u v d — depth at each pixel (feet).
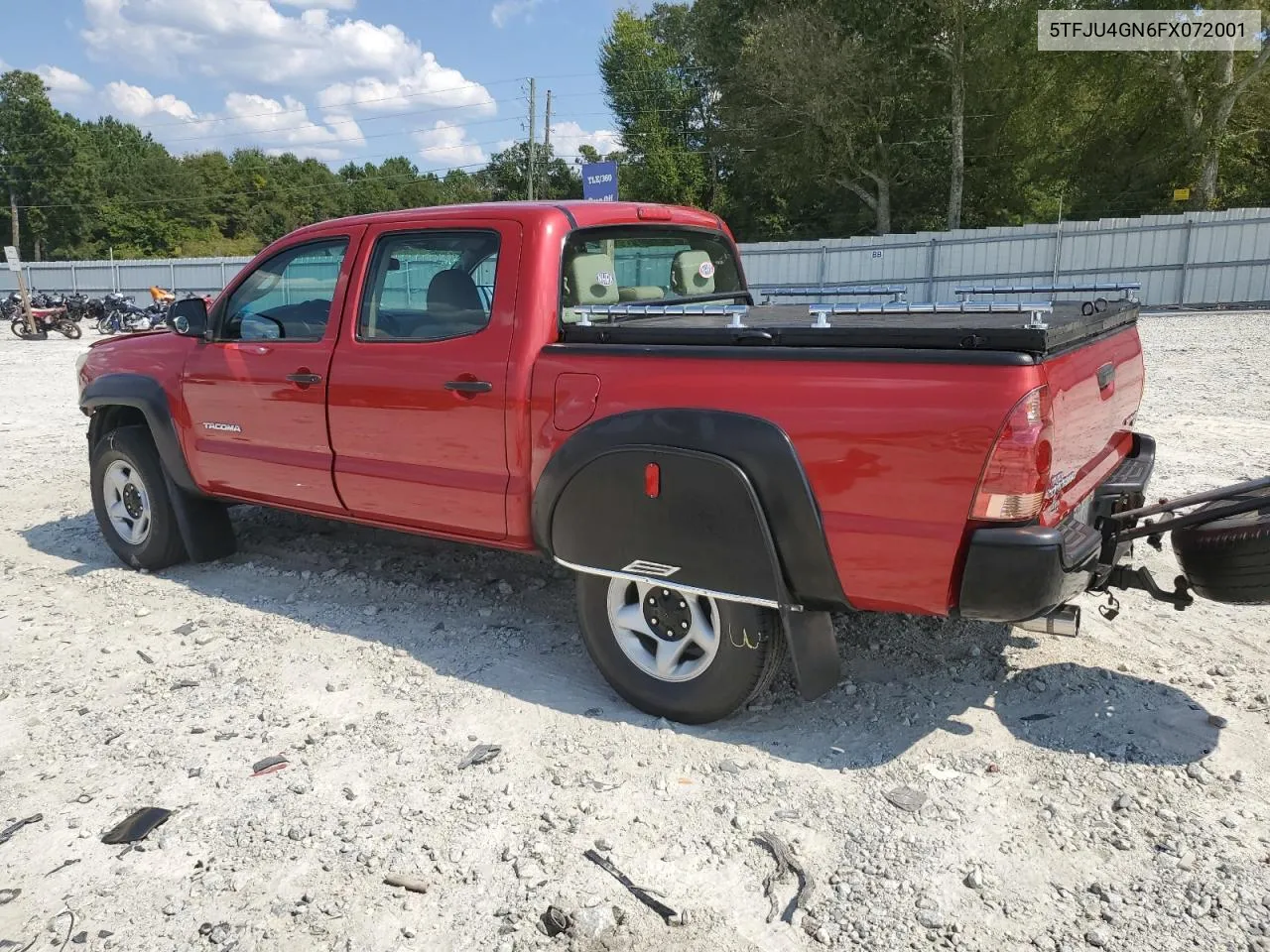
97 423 18.71
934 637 13.84
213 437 16.42
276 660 13.96
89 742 11.84
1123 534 11.33
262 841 9.75
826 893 8.73
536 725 11.87
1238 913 8.25
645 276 14.87
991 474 9.23
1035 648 13.41
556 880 9.04
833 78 109.70
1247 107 105.70
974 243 84.07
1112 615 11.83
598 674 13.24
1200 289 78.95
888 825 9.65
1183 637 13.69
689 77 168.35
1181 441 26.12
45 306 88.12
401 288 13.82
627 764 10.94
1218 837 9.27
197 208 279.08
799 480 10.12
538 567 17.57
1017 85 111.45
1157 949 7.91
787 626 10.62
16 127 236.84
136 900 8.95
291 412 15.06
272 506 16.11
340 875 9.21
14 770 11.27
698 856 9.34
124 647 14.69
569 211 12.91
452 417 13.01
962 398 9.30
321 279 14.88
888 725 11.55
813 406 10.05
